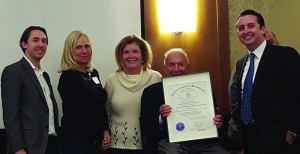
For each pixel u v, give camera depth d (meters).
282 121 2.46
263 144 2.48
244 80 2.63
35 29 2.65
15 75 2.49
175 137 2.69
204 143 2.73
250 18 2.54
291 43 3.45
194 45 3.46
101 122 2.85
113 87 2.97
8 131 2.42
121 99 2.90
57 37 3.25
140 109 2.87
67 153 2.70
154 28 3.43
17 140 2.41
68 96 2.72
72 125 2.73
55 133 2.70
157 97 2.80
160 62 3.43
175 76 2.77
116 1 3.34
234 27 3.45
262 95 2.48
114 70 3.33
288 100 2.47
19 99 2.48
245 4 3.45
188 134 2.69
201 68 3.46
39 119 2.54
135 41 3.00
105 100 2.96
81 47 2.87
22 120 2.50
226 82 3.44
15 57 3.17
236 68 2.79
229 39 3.44
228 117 3.40
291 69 2.44
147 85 2.96
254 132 2.54
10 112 2.43
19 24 3.19
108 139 2.85
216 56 3.46
